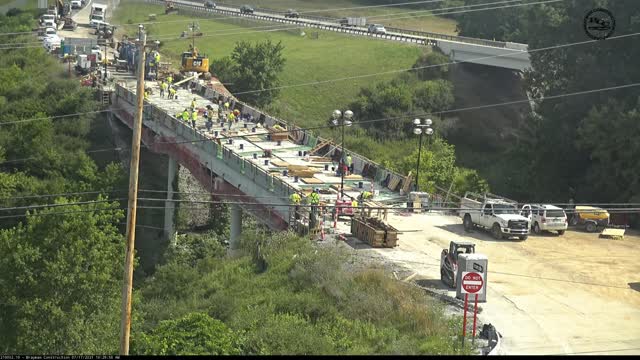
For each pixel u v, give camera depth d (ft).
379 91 458.91
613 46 308.19
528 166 321.93
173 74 426.51
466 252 173.37
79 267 163.63
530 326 156.04
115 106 370.12
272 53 463.83
